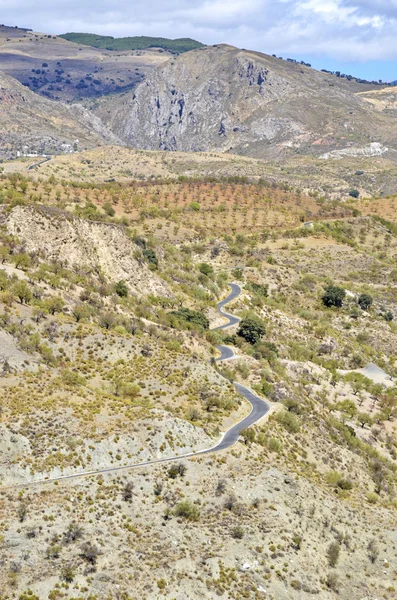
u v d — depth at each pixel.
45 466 60.34
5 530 52.78
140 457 65.75
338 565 62.41
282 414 85.38
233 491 65.19
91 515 56.69
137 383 79.81
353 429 101.50
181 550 56.12
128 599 50.03
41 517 54.94
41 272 96.81
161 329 100.25
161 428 69.62
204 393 82.38
